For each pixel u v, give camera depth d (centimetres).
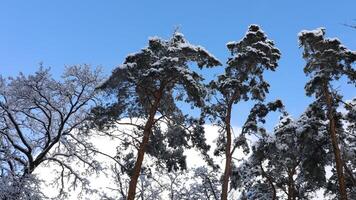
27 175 1898
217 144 2455
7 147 1966
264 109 2431
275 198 2866
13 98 2116
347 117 2427
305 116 2489
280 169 2877
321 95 2408
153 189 2733
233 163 2516
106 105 2023
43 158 2116
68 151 2205
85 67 2206
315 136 2402
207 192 2886
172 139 2075
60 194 2170
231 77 2427
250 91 2397
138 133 2094
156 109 1978
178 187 2827
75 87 2195
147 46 1966
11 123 2142
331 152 2458
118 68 1861
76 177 2195
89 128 2173
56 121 2228
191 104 2027
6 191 1823
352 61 2222
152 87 1984
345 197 2106
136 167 1897
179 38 2031
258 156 2664
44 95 2127
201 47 1964
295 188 2970
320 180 2522
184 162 2130
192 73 1903
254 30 2530
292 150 2569
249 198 3048
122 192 2588
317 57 2298
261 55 2325
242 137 2389
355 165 2612
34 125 2198
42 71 2130
